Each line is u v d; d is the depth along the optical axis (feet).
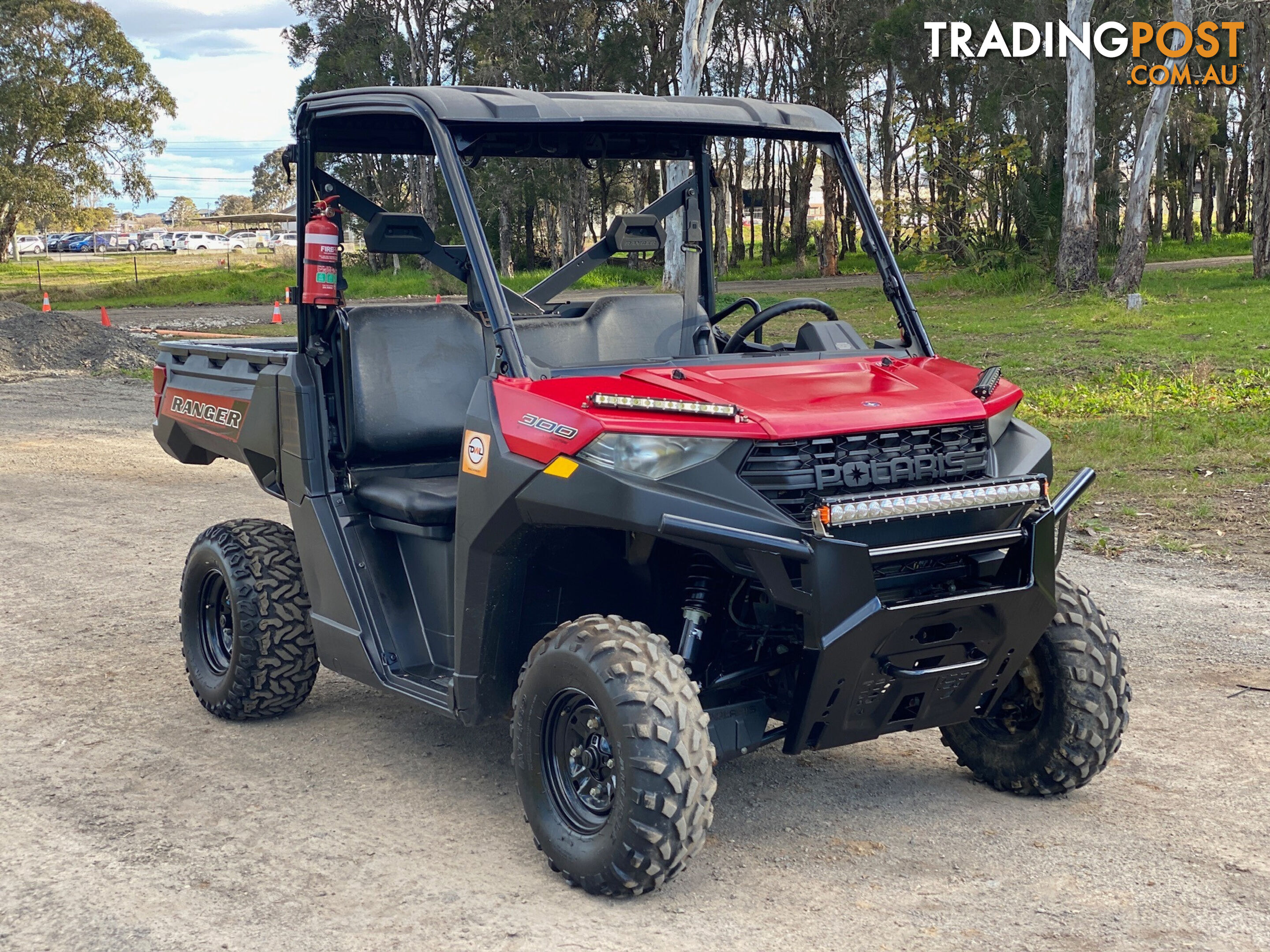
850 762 15.75
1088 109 106.22
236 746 16.35
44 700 18.19
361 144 17.11
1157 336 73.26
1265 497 31.55
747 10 193.16
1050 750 13.89
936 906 11.62
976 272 137.90
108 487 35.58
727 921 11.34
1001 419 12.98
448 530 14.40
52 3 206.80
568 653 11.83
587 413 11.78
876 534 11.47
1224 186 284.20
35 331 73.00
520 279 139.85
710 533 11.14
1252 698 17.98
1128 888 11.98
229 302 158.92
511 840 13.29
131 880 12.30
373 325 15.97
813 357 13.94
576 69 189.78
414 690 14.21
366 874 12.43
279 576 16.81
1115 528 29.12
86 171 212.02
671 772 11.19
